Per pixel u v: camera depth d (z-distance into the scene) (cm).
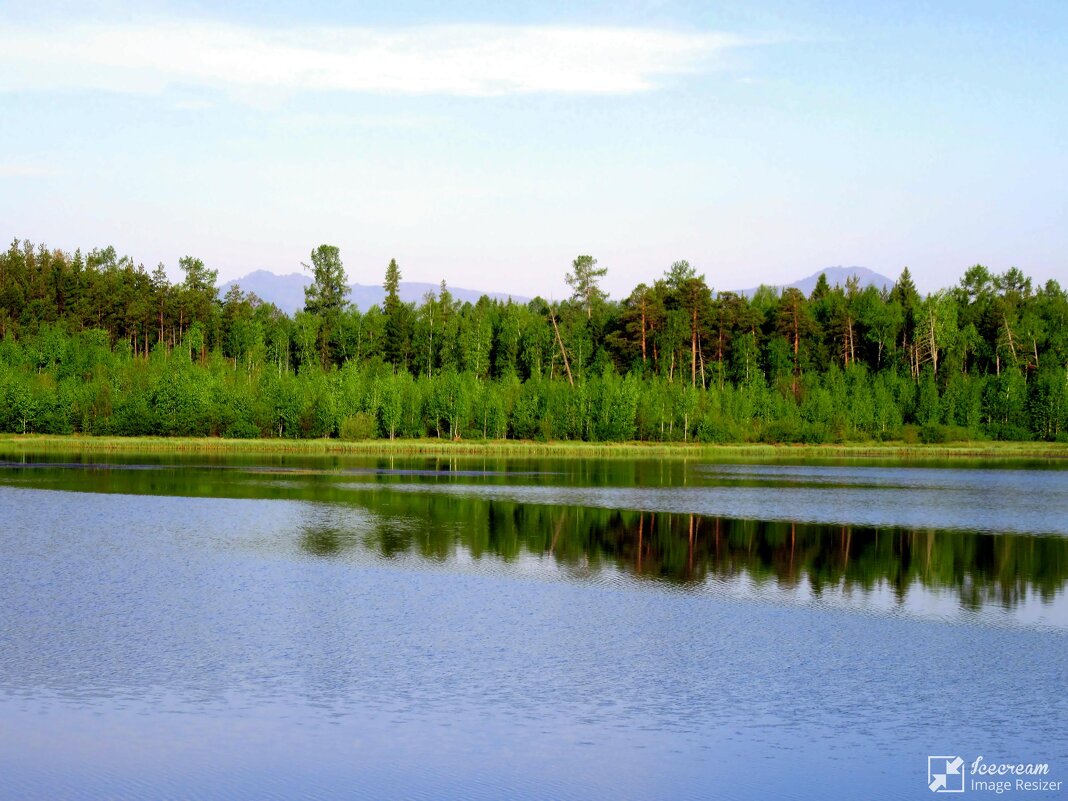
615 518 8131
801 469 14088
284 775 2848
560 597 5069
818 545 6875
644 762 2970
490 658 3953
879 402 19488
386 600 4931
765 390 19375
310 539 6756
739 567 6003
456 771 2888
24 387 17012
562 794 2752
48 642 4072
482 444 17250
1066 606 5012
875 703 3500
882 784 2858
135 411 17100
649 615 4709
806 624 4581
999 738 3203
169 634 4228
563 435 17962
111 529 7038
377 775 2855
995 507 9269
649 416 18100
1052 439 19412
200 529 7112
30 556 5919
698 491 10531
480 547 6562
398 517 7956
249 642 4125
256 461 13825
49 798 2695
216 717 3275
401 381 18175
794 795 2773
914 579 5691
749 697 3544
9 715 3262
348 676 3703
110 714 3288
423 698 3481
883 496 10244
